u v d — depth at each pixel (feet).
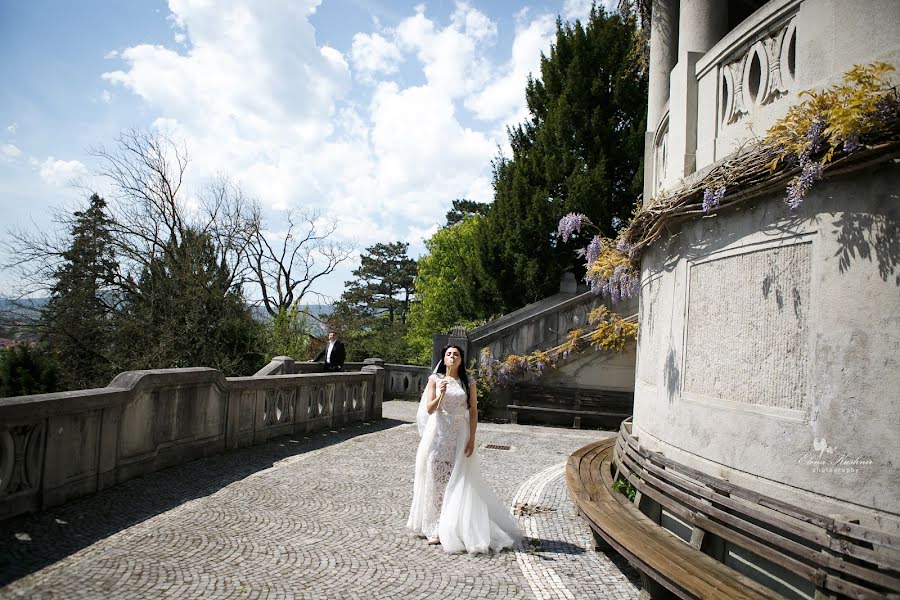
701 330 15.01
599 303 45.80
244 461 25.49
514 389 45.19
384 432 36.11
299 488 21.61
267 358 63.16
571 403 43.80
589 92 57.72
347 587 13.09
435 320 99.40
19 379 44.91
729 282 13.89
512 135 66.44
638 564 12.30
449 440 16.74
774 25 13.34
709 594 10.06
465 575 14.24
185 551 14.58
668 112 19.52
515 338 46.39
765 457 12.24
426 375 57.21
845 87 10.40
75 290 58.29
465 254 98.02
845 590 9.07
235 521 17.28
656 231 17.74
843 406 10.59
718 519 12.64
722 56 15.15
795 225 11.88
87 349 57.26
